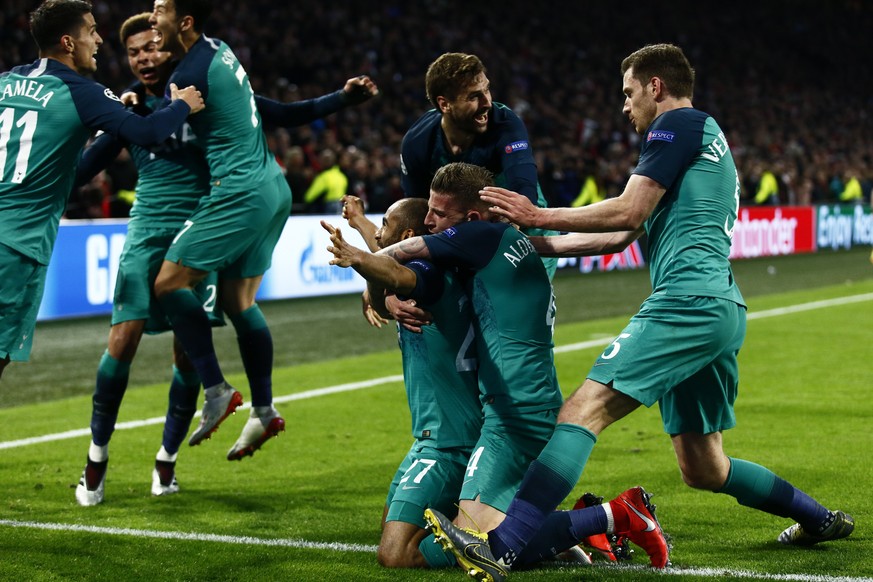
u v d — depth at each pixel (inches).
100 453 227.6
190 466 264.4
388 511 182.9
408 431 303.7
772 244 973.2
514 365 173.2
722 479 181.6
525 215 165.9
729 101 1435.8
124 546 194.5
